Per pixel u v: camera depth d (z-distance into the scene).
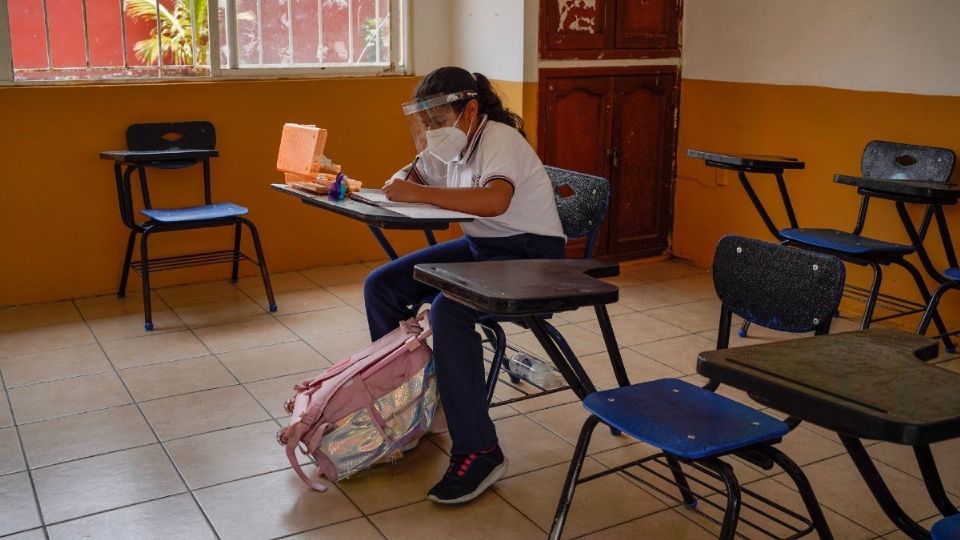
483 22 4.50
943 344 3.58
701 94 4.62
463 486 2.34
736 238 2.15
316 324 3.77
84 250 4.06
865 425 1.24
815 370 1.42
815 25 3.98
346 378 2.42
